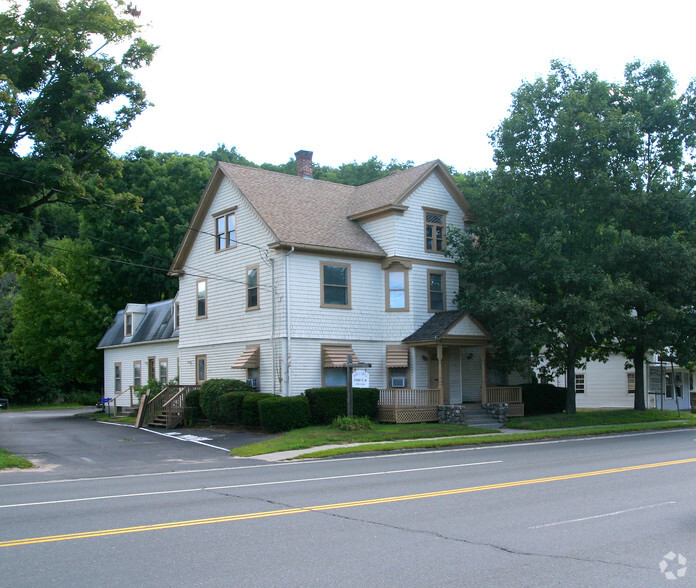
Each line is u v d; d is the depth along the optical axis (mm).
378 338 29922
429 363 30047
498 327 28891
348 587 6789
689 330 29422
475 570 7367
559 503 11195
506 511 10578
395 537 8914
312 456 19656
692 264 27109
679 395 44344
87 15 23547
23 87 23734
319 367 28156
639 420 31531
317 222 29875
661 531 9141
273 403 25031
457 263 30562
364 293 29750
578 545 8430
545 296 28484
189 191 53156
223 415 27516
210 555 8039
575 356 31531
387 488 13117
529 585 6855
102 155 25094
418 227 30609
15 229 24594
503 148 29828
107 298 48906
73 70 23984
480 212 30344
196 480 15086
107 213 47094
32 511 11102
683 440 23188
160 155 62094
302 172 35656
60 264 47562
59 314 45188
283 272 27672
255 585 6863
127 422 34125
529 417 30344
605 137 27547
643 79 31781
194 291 33688
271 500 11898
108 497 12594
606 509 10656
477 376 31688
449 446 22266
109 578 7141
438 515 10320
